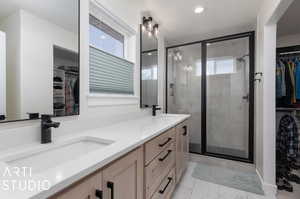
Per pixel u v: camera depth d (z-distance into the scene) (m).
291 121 2.26
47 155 0.85
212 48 2.82
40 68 0.95
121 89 1.79
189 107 3.02
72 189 0.54
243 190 1.83
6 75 0.81
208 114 2.87
